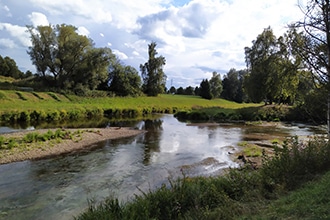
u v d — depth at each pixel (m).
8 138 16.78
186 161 13.91
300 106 8.89
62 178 10.77
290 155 7.63
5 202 8.33
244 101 93.94
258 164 12.12
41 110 30.53
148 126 30.19
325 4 6.98
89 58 52.25
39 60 49.66
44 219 7.18
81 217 5.57
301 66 7.89
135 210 5.32
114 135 21.86
